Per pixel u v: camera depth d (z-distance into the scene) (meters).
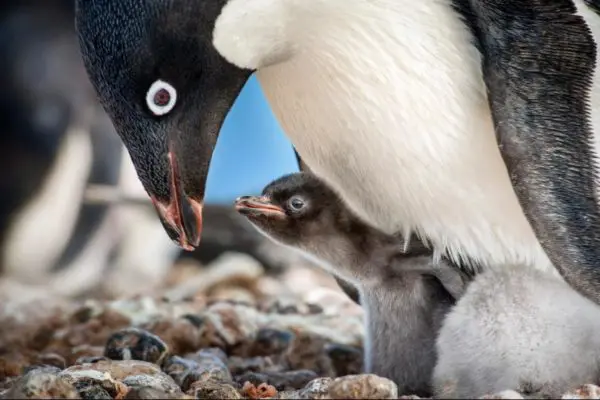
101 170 25.30
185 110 7.78
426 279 8.59
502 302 8.00
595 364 7.81
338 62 7.79
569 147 7.37
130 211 25.19
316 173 8.80
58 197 25.05
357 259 8.80
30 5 25.52
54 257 24.84
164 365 9.27
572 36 7.34
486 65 7.48
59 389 6.27
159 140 7.78
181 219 7.93
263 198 9.20
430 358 8.49
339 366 9.94
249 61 7.74
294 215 9.07
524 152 7.38
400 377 8.66
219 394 7.13
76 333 11.70
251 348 10.88
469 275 8.46
